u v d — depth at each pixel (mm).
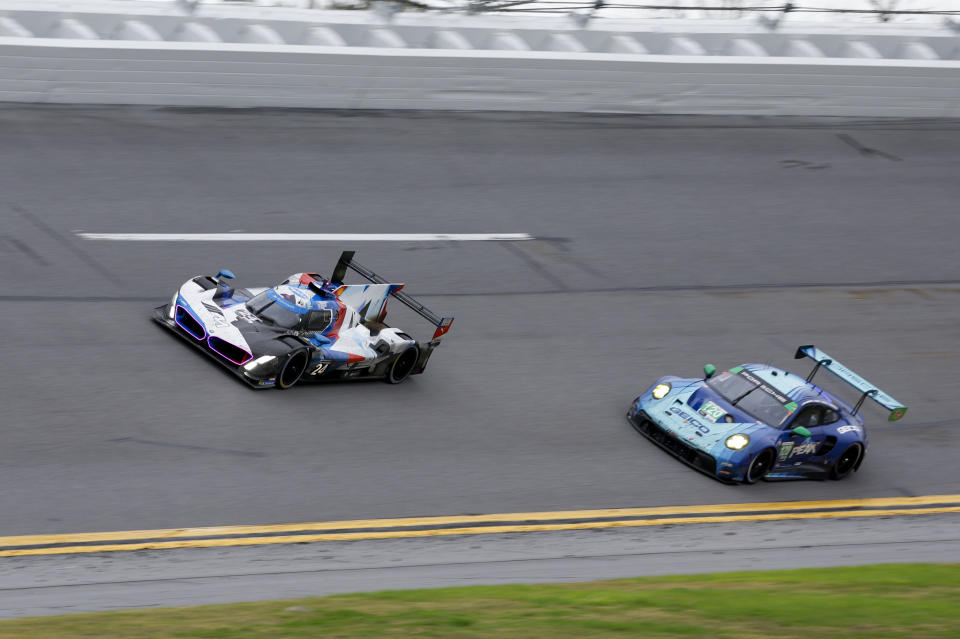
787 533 50438
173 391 50719
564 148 92750
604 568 42969
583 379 61969
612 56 99875
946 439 64812
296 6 98375
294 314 54719
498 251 75000
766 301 76312
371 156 84312
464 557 42469
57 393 48812
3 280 58125
